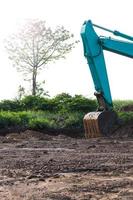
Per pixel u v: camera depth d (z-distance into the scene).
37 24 50.97
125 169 13.39
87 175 12.47
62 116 36.41
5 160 15.88
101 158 16.02
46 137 28.44
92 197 9.74
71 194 10.05
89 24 28.25
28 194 10.16
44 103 40.06
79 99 38.16
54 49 51.47
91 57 28.00
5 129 33.03
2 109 40.31
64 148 20.59
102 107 27.53
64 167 13.85
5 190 10.63
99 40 28.19
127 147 20.66
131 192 10.13
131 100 42.56
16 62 50.78
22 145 22.42
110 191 10.30
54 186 10.96
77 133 33.91
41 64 51.00
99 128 26.19
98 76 27.77
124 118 30.48
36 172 13.09
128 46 28.84
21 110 40.34
